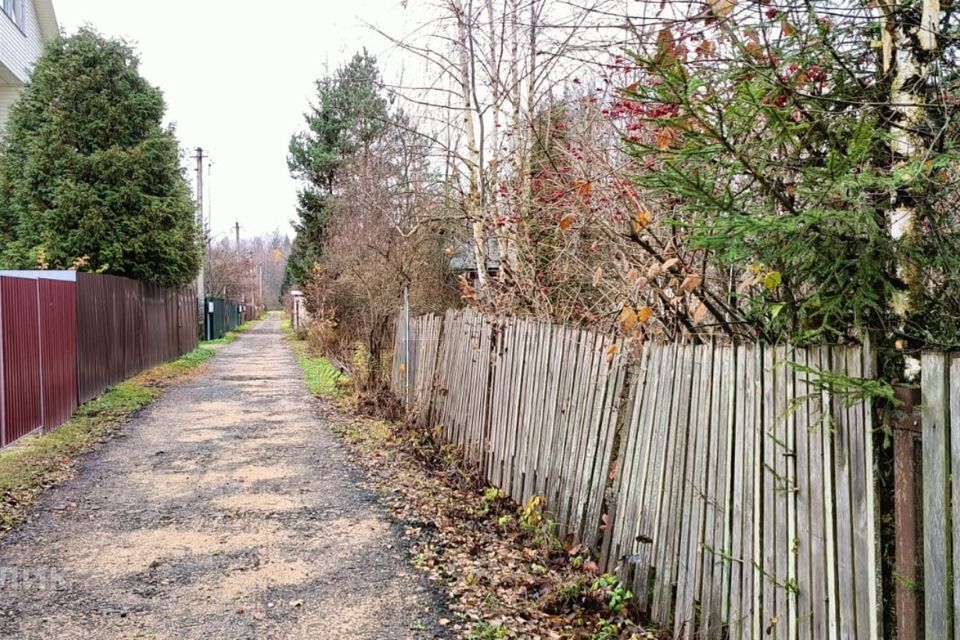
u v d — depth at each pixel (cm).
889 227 237
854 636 237
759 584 286
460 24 676
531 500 515
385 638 356
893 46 241
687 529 338
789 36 261
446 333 844
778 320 288
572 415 479
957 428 200
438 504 596
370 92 1418
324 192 2439
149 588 418
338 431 941
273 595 409
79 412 1079
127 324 1520
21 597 403
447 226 1027
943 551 204
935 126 230
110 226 1538
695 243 259
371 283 1317
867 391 224
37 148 1510
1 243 1617
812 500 257
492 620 375
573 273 594
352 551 482
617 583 398
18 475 669
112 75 1612
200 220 2558
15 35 1934
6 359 806
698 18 268
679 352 354
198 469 725
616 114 432
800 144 251
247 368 1908
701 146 253
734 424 306
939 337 238
